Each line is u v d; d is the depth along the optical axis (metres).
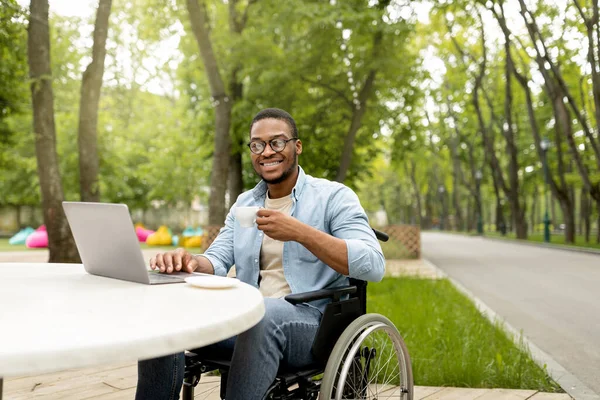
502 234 32.94
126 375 3.58
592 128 22.70
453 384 3.46
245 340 1.84
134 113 26.70
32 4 8.42
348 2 12.83
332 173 16.53
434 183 52.44
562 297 7.77
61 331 1.06
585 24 15.84
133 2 12.91
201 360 2.08
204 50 12.81
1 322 1.13
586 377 3.82
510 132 26.34
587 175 19.02
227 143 13.40
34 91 8.55
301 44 14.09
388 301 6.45
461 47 24.89
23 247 20.50
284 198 2.44
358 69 14.07
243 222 2.01
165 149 25.78
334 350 1.89
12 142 17.72
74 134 23.30
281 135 2.34
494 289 8.66
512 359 3.84
